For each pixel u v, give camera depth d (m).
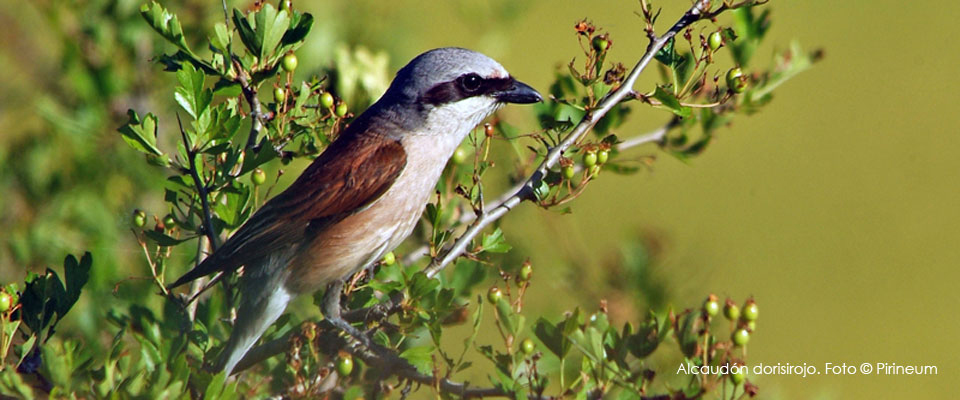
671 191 24.27
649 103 8.19
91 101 11.30
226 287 9.38
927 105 27.55
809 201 24.56
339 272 9.46
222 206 8.69
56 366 6.83
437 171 9.88
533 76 23.08
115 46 11.42
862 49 29.16
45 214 11.00
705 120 10.25
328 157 9.73
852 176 25.70
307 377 7.57
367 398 7.92
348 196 9.45
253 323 9.01
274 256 9.28
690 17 8.02
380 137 9.77
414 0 20.47
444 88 9.73
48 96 12.26
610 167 10.20
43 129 11.68
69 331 9.53
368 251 9.59
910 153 25.81
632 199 23.56
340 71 10.45
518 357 7.46
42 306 7.77
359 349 8.30
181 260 10.10
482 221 8.43
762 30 10.35
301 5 12.02
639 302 10.81
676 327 7.02
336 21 12.27
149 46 11.43
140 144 8.38
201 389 7.26
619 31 24.56
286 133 8.62
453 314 8.40
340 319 8.70
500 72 9.87
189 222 8.70
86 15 11.37
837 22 29.73
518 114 11.30
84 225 10.81
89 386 7.01
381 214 9.59
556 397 7.31
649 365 7.90
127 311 9.39
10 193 11.10
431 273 8.37
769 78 10.42
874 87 28.38
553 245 11.19
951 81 27.92
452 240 10.09
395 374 8.00
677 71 8.18
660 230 11.16
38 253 10.65
